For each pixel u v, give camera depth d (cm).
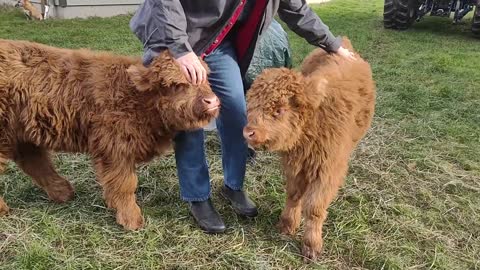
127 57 357
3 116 342
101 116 339
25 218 366
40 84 341
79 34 1023
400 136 543
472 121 587
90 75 345
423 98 651
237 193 380
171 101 321
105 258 329
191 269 324
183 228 364
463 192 434
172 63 311
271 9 336
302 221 378
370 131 549
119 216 361
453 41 1099
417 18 1280
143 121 337
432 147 519
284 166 341
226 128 353
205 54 336
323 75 333
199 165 357
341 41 399
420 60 876
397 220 387
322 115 315
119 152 341
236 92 340
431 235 370
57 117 344
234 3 325
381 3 1872
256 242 353
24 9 1257
